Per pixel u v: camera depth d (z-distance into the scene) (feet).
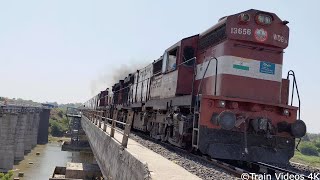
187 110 48.65
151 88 70.13
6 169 170.91
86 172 92.63
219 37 45.68
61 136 415.03
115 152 39.60
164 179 23.24
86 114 154.81
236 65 43.04
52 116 479.82
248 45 43.47
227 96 42.52
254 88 43.32
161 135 57.06
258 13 43.21
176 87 51.80
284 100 47.55
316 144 236.63
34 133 290.97
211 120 40.45
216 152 39.73
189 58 52.54
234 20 43.04
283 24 44.21
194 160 39.45
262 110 42.42
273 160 40.83
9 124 172.86
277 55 44.60
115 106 114.83
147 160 29.60
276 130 42.14
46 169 184.65
